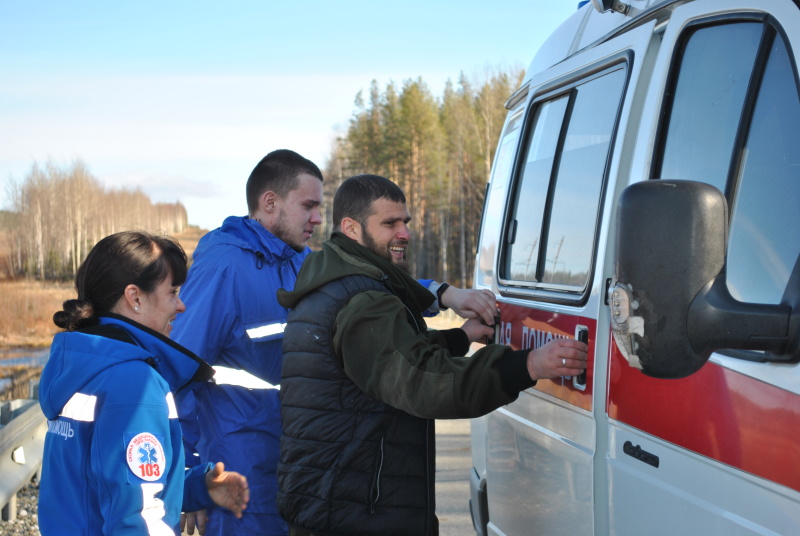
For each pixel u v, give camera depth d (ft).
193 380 7.68
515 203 11.12
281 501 8.68
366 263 8.55
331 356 8.29
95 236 310.86
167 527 6.70
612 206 7.75
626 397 7.19
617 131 7.94
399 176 224.12
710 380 6.05
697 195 4.81
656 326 4.90
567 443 8.34
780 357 5.14
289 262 11.11
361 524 8.30
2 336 103.24
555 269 9.21
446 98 236.43
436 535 8.86
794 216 5.54
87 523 6.64
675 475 6.45
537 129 10.78
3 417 17.48
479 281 12.93
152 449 6.66
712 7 6.91
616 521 7.37
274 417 10.64
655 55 7.81
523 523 9.77
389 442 8.34
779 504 5.35
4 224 281.13
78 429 6.71
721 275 4.91
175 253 7.66
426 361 7.68
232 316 10.47
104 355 6.82
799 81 5.59
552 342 7.63
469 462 23.32
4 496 15.92
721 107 6.60
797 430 5.18
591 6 10.17
